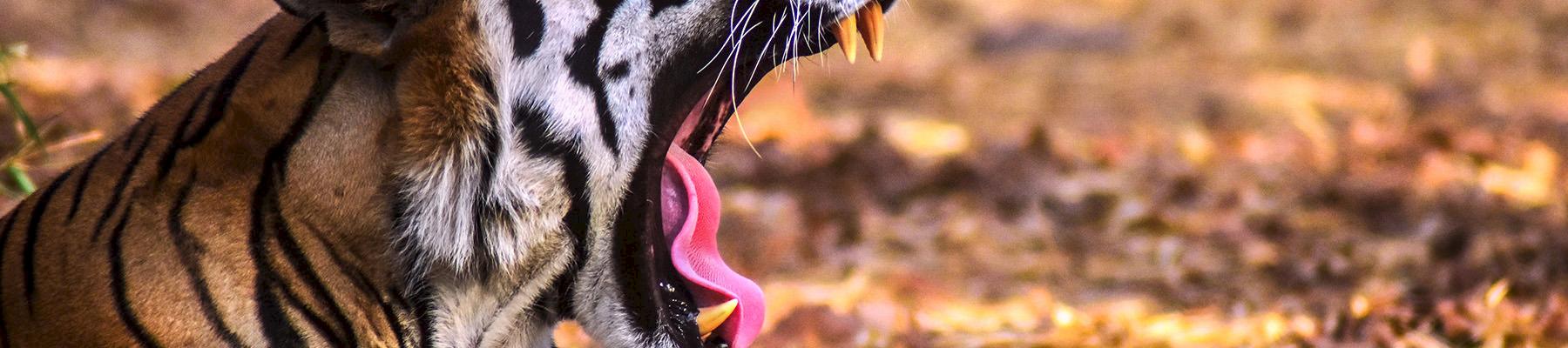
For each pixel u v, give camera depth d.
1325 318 8.68
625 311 4.53
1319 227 11.96
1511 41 25.86
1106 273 10.51
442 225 4.20
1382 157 14.96
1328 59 24.59
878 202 12.77
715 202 4.83
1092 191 13.23
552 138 4.24
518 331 4.52
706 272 4.83
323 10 4.03
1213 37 26.70
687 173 4.73
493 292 4.39
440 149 4.11
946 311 9.27
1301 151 15.82
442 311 4.36
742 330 4.82
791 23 4.45
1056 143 15.66
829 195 12.77
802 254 10.82
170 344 4.16
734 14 4.38
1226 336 8.53
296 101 4.19
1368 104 19.59
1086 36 25.88
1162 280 10.23
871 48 4.63
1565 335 8.10
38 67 15.66
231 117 4.21
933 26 28.00
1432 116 17.78
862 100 19.69
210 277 4.18
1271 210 12.55
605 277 4.48
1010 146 15.32
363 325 4.28
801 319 8.62
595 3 4.22
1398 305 8.60
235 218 4.20
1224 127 18.27
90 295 4.23
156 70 18.50
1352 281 9.98
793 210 12.06
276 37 4.30
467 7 4.05
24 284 4.38
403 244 4.23
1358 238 11.45
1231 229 11.66
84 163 4.55
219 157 4.21
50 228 4.39
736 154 14.14
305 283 4.21
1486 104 19.25
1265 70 23.64
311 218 4.20
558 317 4.56
